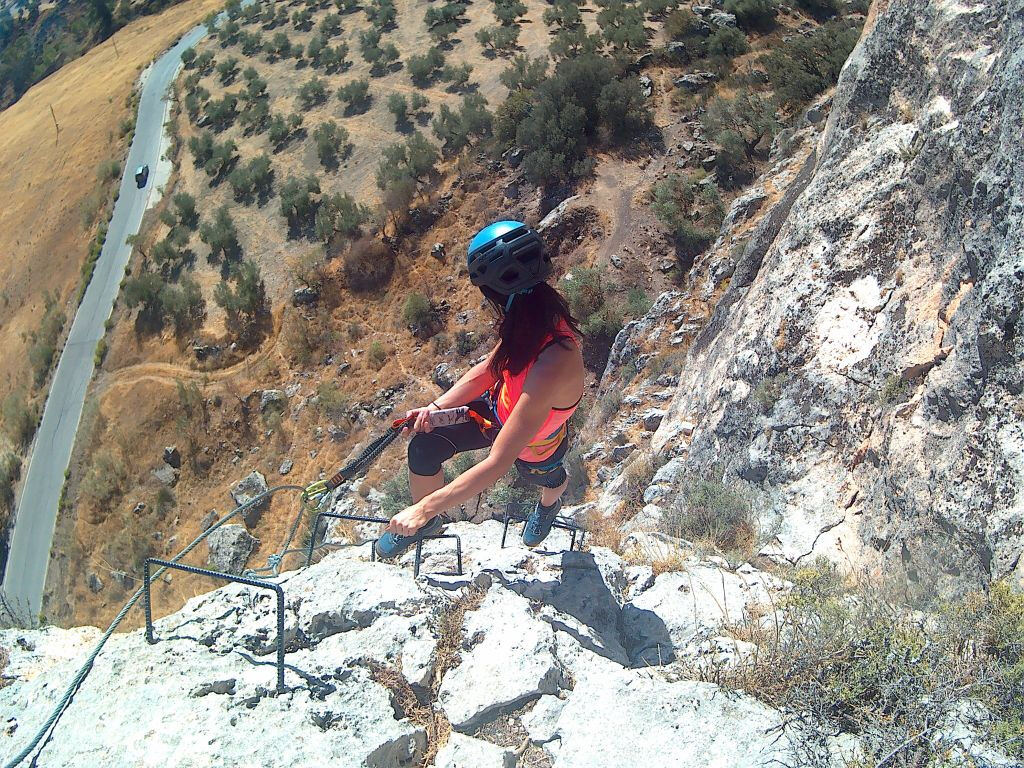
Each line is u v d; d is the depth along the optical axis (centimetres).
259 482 4025
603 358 3353
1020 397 602
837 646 354
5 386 5562
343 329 4488
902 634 354
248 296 4775
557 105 4656
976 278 789
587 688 353
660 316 2528
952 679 327
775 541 838
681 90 4728
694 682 350
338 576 438
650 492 1276
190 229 5544
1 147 8344
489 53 5881
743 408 1162
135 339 5109
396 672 371
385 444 388
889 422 796
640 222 3934
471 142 4984
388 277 4588
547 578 461
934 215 1019
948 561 605
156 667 364
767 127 4128
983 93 922
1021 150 712
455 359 4072
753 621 431
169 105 7144
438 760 329
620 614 452
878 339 988
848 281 1120
